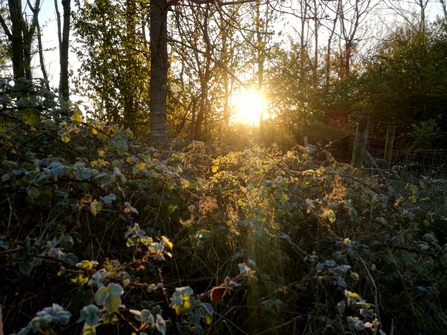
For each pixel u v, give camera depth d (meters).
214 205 2.89
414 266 3.14
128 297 2.21
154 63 8.01
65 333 1.95
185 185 3.04
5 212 2.78
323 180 3.56
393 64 17.56
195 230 2.94
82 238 2.68
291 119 17.78
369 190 3.47
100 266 2.39
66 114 3.26
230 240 2.81
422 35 19.47
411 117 16.98
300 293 2.62
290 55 13.88
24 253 1.96
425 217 3.93
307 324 2.45
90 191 2.95
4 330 2.10
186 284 2.71
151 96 8.06
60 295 2.17
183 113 12.47
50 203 2.61
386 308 2.76
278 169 3.69
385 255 3.06
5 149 2.94
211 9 7.57
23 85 3.00
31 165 2.40
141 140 6.25
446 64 16.34
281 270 2.69
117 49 12.62
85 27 12.51
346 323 2.49
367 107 17.30
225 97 12.26
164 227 2.95
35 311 2.08
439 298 3.11
